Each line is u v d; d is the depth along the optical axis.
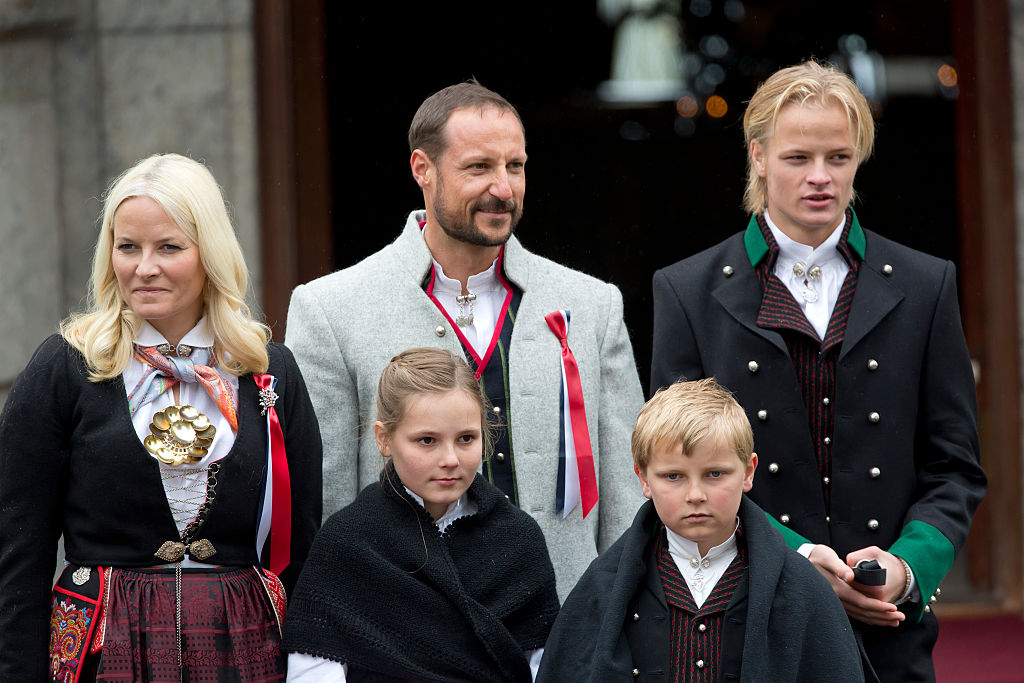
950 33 21.39
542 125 24.91
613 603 9.30
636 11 24.70
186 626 9.31
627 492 11.18
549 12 24.19
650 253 25.12
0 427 9.57
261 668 9.53
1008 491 19.66
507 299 11.22
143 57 19.08
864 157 10.78
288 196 19.62
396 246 11.32
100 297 9.86
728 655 9.12
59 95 19.02
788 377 10.52
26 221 19.11
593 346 11.31
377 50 21.72
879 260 10.84
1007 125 19.30
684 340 10.97
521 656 9.80
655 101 24.98
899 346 10.55
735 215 25.16
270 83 19.33
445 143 10.48
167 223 9.57
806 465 10.46
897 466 10.48
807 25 24.22
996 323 19.59
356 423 10.94
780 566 9.21
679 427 9.20
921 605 10.17
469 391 9.75
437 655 9.56
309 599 9.66
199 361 9.97
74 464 9.52
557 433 10.96
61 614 9.44
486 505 10.08
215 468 9.62
